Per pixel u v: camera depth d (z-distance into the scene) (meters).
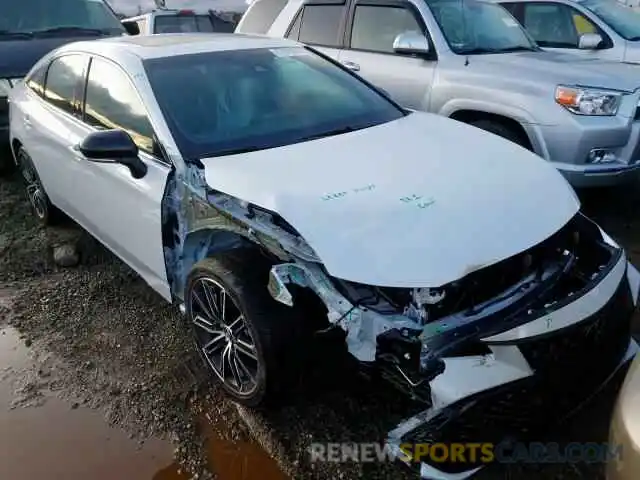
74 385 3.12
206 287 2.86
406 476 2.44
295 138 3.25
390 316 2.24
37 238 4.83
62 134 4.06
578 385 2.33
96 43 4.05
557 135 4.43
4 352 3.41
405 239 2.32
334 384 2.71
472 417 2.13
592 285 2.37
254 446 2.67
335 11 6.15
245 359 2.78
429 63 5.28
